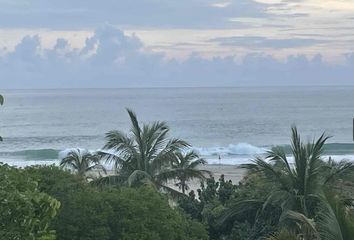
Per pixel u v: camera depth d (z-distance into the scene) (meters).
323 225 11.74
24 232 6.67
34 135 104.06
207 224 21.97
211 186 25.12
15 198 6.64
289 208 19.92
